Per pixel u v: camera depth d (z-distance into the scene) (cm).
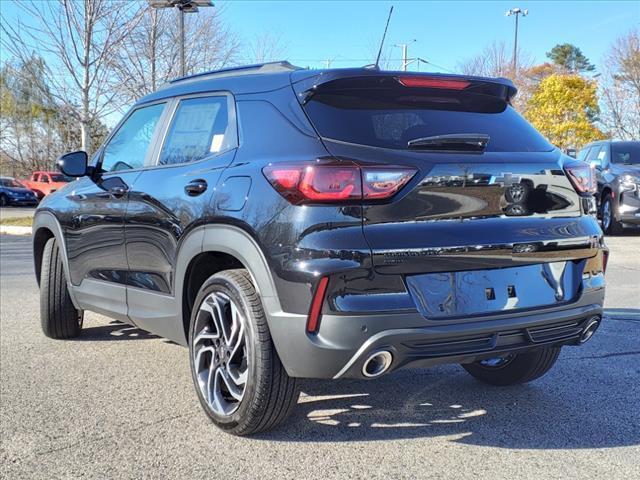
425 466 301
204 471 296
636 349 498
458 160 301
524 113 3656
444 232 292
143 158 422
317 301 278
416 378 434
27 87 1789
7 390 406
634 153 1336
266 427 323
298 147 302
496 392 405
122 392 403
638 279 804
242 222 306
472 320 293
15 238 1605
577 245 330
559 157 340
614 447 322
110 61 1539
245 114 342
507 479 288
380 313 277
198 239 337
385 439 332
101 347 508
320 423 352
